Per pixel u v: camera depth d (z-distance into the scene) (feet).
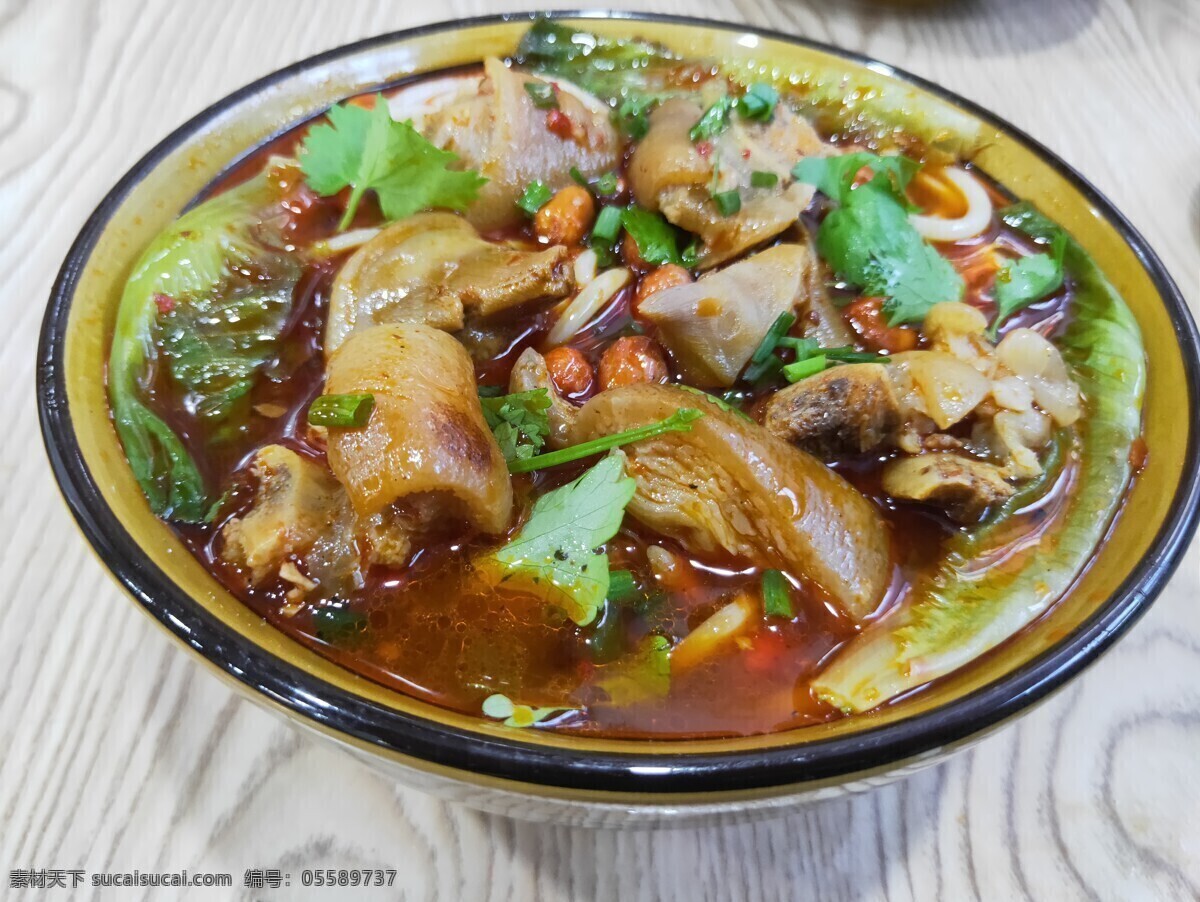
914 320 0.64
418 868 0.55
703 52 0.77
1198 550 0.67
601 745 0.44
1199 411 0.54
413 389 0.51
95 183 0.82
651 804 0.42
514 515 0.54
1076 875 0.56
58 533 0.65
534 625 0.52
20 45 0.93
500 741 0.43
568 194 0.68
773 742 0.44
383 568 0.53
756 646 0.52
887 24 1.03
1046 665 0.46
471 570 0.53
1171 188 0.87
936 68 0.98
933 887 0.56
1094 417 0.58
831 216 0.67
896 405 0.56
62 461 0.49
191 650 0.45
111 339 0.57
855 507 0.54
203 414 0.57
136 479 0.54
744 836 0.57
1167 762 0.59
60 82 0.90
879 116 0.75
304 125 0.71
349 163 0.66
